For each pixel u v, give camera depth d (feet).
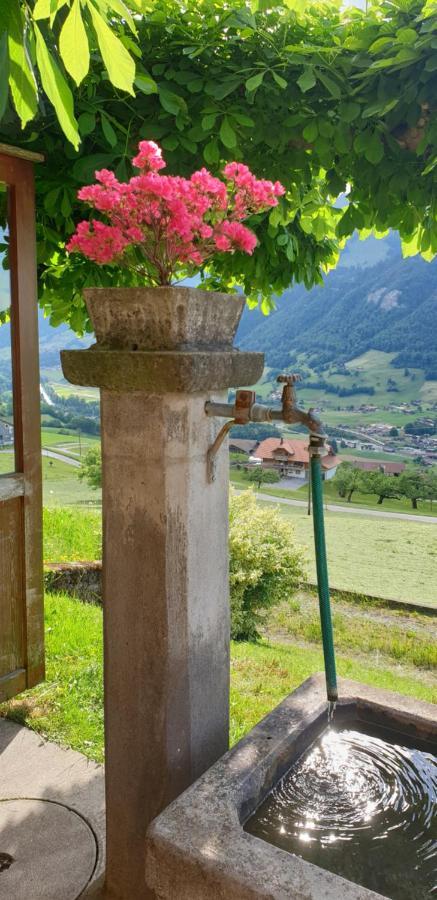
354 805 4.44
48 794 6.82
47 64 2.98
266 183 4.67
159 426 4.34
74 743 7.73
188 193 4.33
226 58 8.04
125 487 4.58
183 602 4.62
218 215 4.65
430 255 9.83
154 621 4.59
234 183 4.75
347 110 7.38
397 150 7.73
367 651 28.66
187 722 4.78
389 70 7.22
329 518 61.46
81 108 7.59
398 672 25.79
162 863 3.69
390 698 5.33
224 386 4.64
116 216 4.39
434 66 6.68
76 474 48.39
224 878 3.43
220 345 4.76
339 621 33.78
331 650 4.95
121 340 4.47
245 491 33.22
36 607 8.74
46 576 15.26
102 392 4.59
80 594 16.31
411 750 5.06
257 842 3.67
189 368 4.15
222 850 3.59
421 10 7.30
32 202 8.20
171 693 4.64
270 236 9.84
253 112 7.91
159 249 4.55
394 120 7.43
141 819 4.92
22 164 8.01
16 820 6.41
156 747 4.73
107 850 5.19
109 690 4.93
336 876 3.39
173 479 4.44
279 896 3.25
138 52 6.98
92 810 6.57
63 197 8.52
